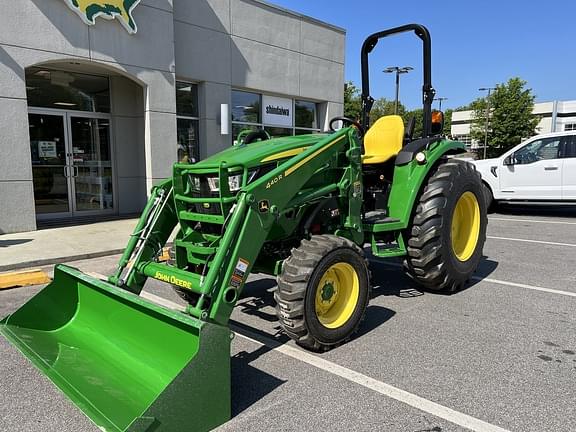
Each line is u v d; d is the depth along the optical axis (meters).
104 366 2.96
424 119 5.07
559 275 5.76
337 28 14.83
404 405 2.84
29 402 2.96
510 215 11.35
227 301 3.00
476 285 5.36
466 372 3.25
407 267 4.79
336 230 4.14
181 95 11.27
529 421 2.65
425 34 4.82
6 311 4.62
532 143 10.62
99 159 10.50
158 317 2.79
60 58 8.41
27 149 8.23
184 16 10.73
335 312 3.71
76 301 3.62
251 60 12.35
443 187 4.61
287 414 2.75
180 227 3.84
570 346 3.67
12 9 7.79
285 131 14.07
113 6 8.95
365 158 4.92
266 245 3.87
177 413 2.37
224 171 3.38
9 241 7.58
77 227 8.94
